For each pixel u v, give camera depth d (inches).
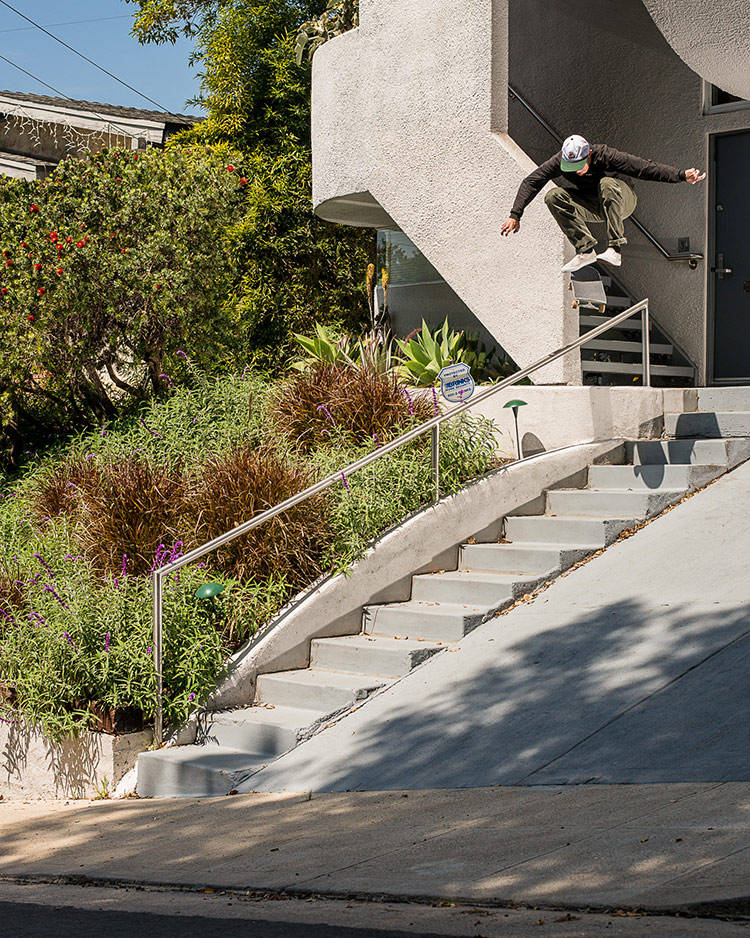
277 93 773.9
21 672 336.8
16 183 567.8
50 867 236.2
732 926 153.0
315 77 557.0
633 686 271.6
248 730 313.4
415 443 402.9
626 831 197.5
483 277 464.4
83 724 321.1
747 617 288.2
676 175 379.2
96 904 202.2
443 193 480.7
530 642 315.3
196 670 325.7
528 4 567.8
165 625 328.2
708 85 489.7
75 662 325.1
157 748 321.7
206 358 584.4
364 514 373.7
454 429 408.5
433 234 485.7
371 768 274.5
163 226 563.8
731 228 484.1
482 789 244.7
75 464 459.2
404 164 498.3
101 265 547.5
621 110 523.5
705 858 177.8
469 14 468.1
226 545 355.6
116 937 177.2
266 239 759.1
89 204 556.7
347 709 312.8
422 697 304.3
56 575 355.3
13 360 548.7
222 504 362.0
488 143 460.8
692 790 216.2
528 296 445.7
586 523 371.9
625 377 479.5
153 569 337.4
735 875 168.6
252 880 204.7
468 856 198.8
